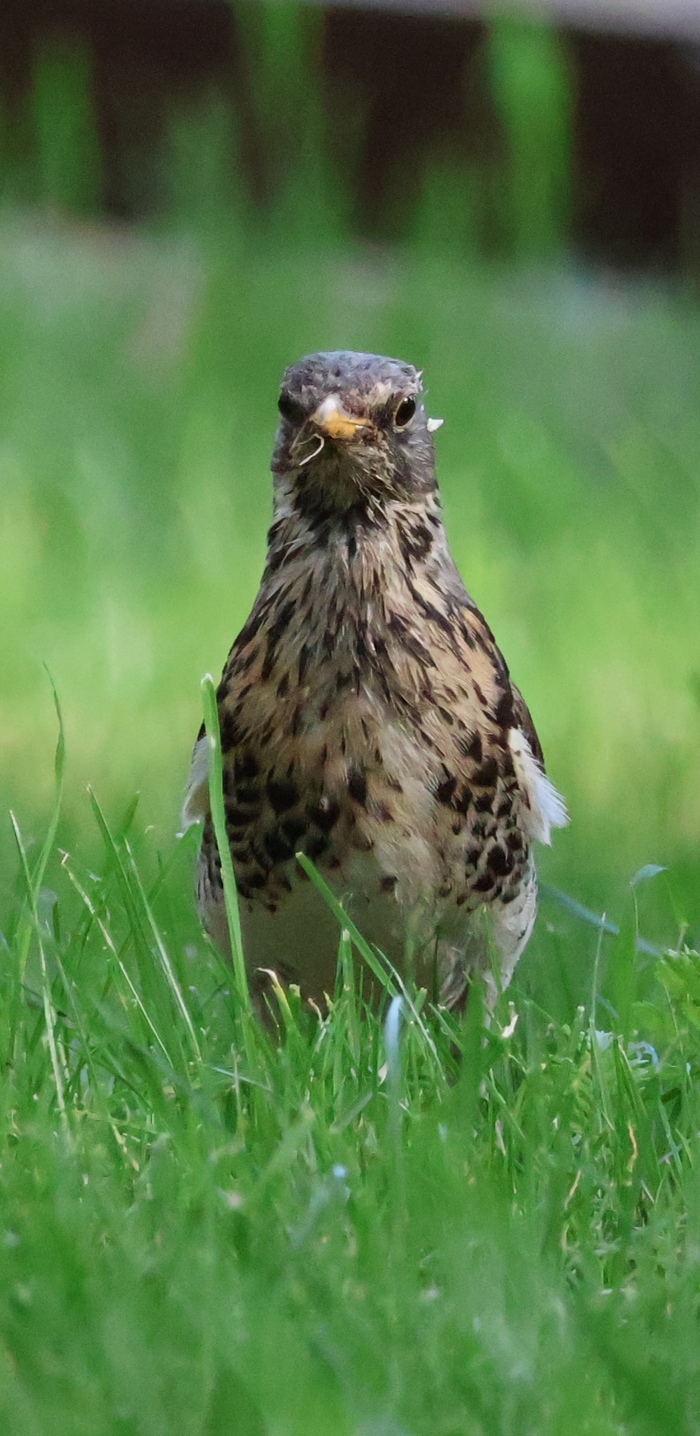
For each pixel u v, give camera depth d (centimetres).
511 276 2562
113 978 890
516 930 945
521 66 2509
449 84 2628
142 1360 600
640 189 2639
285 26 2534
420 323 2416
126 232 2588
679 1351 632
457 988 939
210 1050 866
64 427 2169
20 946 860
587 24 2562
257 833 902
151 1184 716
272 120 2602
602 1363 621
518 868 928
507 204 2656
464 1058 773
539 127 2536
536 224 2569
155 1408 585
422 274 2492
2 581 1775
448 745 895
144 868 1150
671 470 2077
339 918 859
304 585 905
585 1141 773
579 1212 735
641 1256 694
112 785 1380
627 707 1564
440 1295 659
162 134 2614
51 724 1527
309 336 2388
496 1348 617
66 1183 705
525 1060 877
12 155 2642
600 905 1138
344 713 886
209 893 954
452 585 936
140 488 2050
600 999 942
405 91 2630
